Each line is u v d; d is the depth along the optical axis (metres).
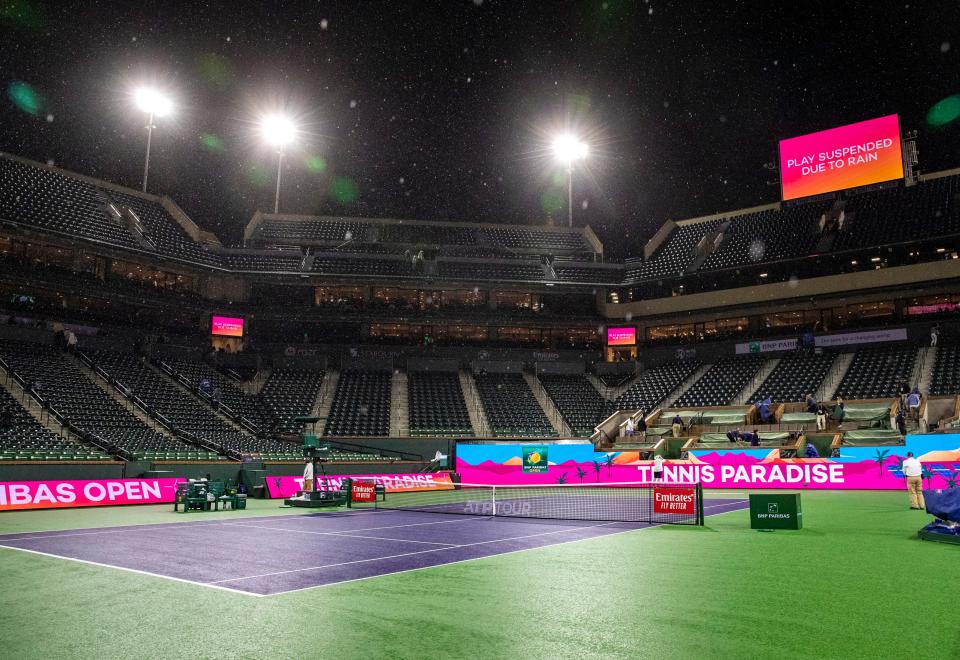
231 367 38.91
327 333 42.50
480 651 5.04
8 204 32.97
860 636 5.46
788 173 43.06
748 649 5.09
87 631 5.64
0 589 7.48
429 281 42.44
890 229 38.06
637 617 6.10
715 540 12.16
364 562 9.46
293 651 5.04
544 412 39.59
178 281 39.59
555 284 43.22
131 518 16.56
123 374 33.25
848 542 11.77
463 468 33.66
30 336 32.31
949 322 35.50
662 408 38.44
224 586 7.62
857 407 32.66
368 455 33.50
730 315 42.44
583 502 22.30
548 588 7.51
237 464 25.94
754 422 34.97
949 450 25.83
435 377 41.66
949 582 7.91
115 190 41.25
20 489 18.53
